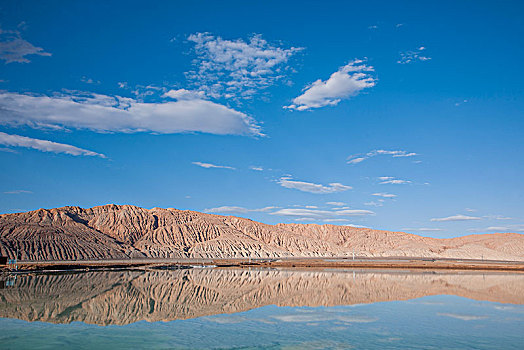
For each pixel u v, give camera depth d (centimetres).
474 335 2031
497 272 7625
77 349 1717
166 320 2348
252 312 2656
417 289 4191
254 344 1834
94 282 4653
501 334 2053
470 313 2672
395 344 1845
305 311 2711
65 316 2431
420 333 2069
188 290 3947
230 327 2173
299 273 7075
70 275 5825
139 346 1777
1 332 2009
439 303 3128
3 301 3008
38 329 2075
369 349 1761
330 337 1973
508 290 4162
